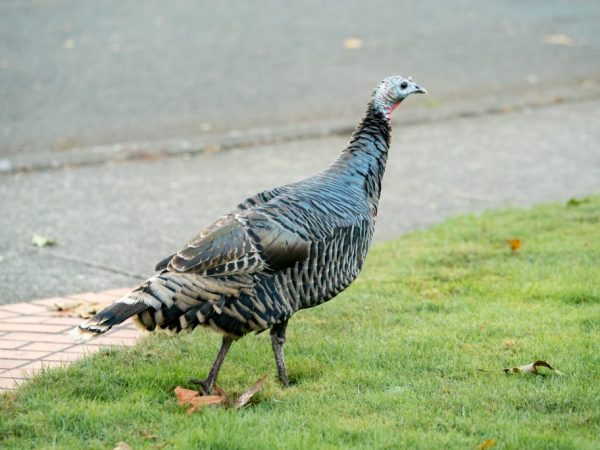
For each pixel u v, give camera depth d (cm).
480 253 1460
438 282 1341
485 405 933
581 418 898
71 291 1344
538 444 841
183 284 902
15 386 989
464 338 1125
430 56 3055
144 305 888
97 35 3058
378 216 1716
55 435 864
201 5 3531
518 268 1385
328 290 977
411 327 1172
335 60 2939
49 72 2678
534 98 2652
